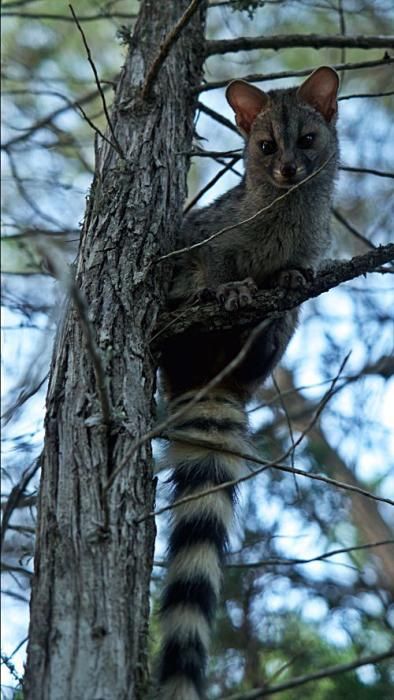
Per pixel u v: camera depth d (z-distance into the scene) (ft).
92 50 51.85
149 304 28.45
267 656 39.47
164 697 25.05
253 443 34.32
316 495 45.62
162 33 35.86
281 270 34.12
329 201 35.42
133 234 29.43
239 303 30.68
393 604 43.34
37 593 21.36
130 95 33.83
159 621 28.04
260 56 51.42
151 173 31.71
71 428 23.93
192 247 28.58
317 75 36.70
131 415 24.84
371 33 52.44
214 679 38.40
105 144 32.19
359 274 31.58
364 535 48.32
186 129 34.81
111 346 26.09
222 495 31.42
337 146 36.45
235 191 35.86
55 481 23.03
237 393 35.70
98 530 22.04
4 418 31.60
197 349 34.27
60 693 19.69
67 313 26.91
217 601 28.91
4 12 46.60
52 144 46.16
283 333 36.06
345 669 23.00
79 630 20.61
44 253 28.43
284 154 34.35
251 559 41.81
